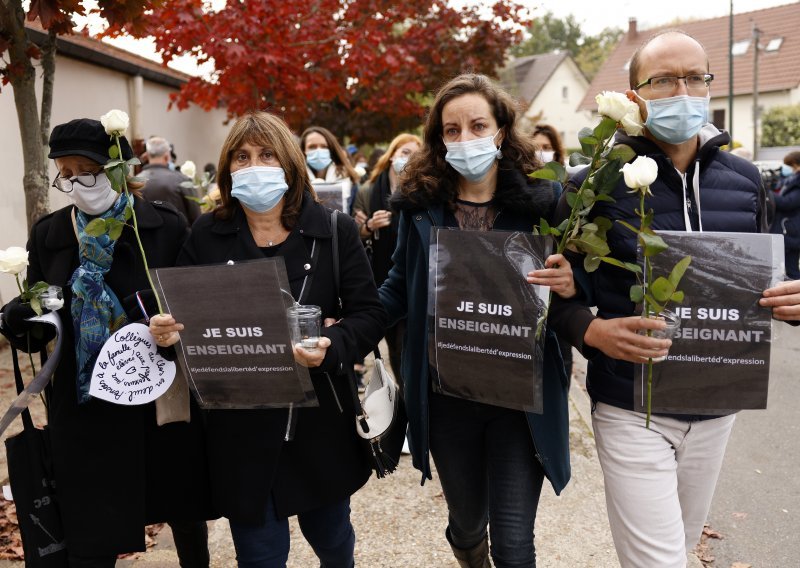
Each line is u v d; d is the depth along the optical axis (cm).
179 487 243
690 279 194
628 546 208
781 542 335
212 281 203
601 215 209
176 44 682
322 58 793
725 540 338
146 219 236
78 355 224
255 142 221
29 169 328
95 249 224
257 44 716
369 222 438
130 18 322
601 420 217
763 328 193
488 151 225
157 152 609
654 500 205
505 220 238
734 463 427
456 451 243
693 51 200
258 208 220
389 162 465
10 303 229
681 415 211
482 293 219
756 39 2891
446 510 359
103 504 228
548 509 360
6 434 462
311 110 1114
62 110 806
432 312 229
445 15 1002
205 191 545
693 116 196
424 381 237
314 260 229
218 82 765
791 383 586
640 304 195
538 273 204
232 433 221
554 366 235
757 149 2808
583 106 3678
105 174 221
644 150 210
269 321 204
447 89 235
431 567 308
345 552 245
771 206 738
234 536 223
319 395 225
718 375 197
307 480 224
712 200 208
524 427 233
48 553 228
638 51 213
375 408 233
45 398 238
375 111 1125
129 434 230
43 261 237
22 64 318
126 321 227
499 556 228
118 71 938
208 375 215
